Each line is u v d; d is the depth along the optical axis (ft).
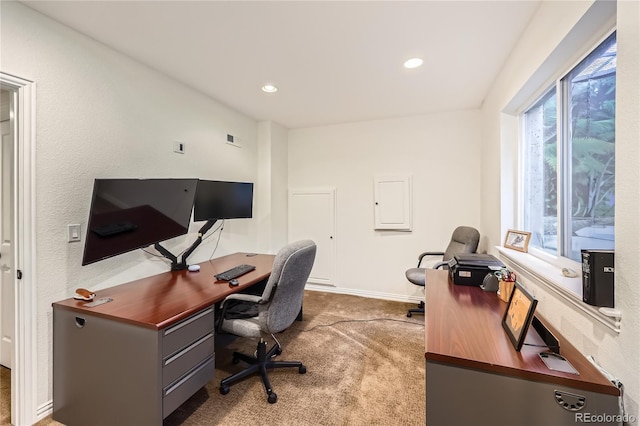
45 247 5.33
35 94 5.18
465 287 5.55
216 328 6.13
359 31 5.96
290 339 8.30
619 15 2.96
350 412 5.39
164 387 4.45
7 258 6.30
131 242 6.11
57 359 5.21
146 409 4.42
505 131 7.66
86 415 4.94
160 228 6.82
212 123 9.64
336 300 11.80
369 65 7.41
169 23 5.66
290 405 5.58
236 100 9.84
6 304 6.43
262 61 7.19
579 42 4.34
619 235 2.94
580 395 2.59
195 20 5.57
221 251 9.98
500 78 7.69
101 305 5.13
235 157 10.82
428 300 4.78
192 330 5.08
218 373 6.70
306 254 6.00
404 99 9.74
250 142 11.75
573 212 4.92
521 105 7.12
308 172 13.25
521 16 5.45
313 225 13.08
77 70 5.85
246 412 5.39
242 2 5.06
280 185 12.92
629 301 2.80
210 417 5.26
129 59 6.91
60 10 5.22
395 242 11.90
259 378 6.45
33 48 5.16
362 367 6.87
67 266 5.67
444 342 3.29
